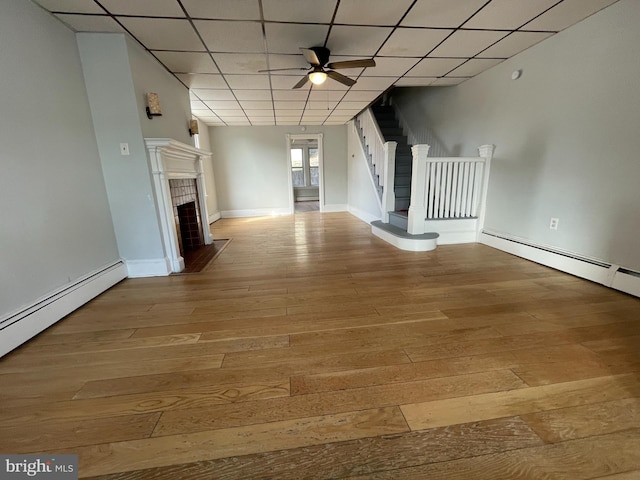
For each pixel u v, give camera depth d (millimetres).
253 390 1396
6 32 1844
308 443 1116
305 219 6633
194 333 1916
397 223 4559
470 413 1235
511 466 1014
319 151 7344
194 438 1146
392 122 6285
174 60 3037
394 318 2051
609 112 2365
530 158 3154
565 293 2385
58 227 2211
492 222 3824
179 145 3076
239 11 2186
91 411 1286
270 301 2377
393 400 1316
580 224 2688
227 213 7195
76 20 2277
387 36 2662
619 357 1574
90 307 2330
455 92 4293
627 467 1001
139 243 2980
